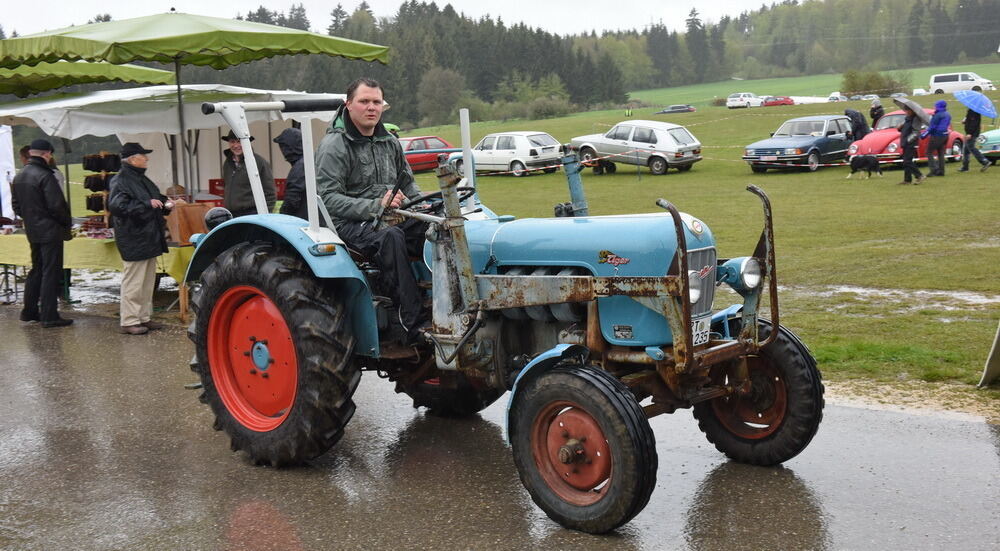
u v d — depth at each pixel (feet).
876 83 249.96
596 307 13.15
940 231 41.37
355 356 15.58
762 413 14.85
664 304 12.35
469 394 17.76
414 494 14.10
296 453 14.89
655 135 84.53
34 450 16.63
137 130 33.96
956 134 74.54
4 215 44.50
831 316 25.66
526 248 13.89
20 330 28.32
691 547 11.85
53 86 37.76
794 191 62.54
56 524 13.15
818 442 15.76
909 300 27.55
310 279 15.12
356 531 12.68
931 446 15.34
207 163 41.91
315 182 15.10
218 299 16.07
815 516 12.70
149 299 27.91
